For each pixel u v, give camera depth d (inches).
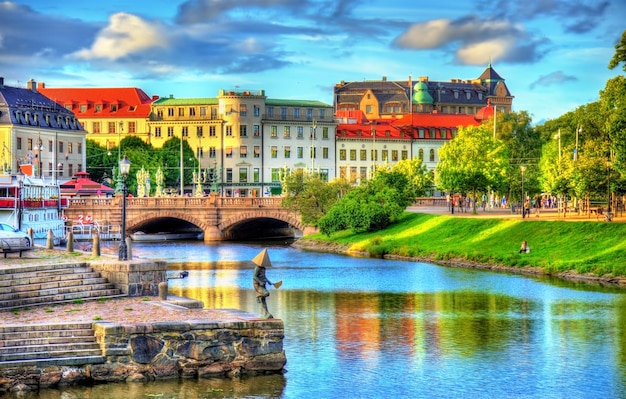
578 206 5821.9
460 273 4507.9
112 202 7322.8
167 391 2174.0
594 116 7298.2
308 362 2500.0
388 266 4911.4
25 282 2674.7
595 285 3986.2
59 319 2369.6
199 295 3678.6
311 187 6894.7
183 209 7347.4
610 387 2303.2
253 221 7613.2
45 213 5821.9
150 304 2605.8
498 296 3681.1
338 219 6343.5
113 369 2222.0
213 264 5098.4
